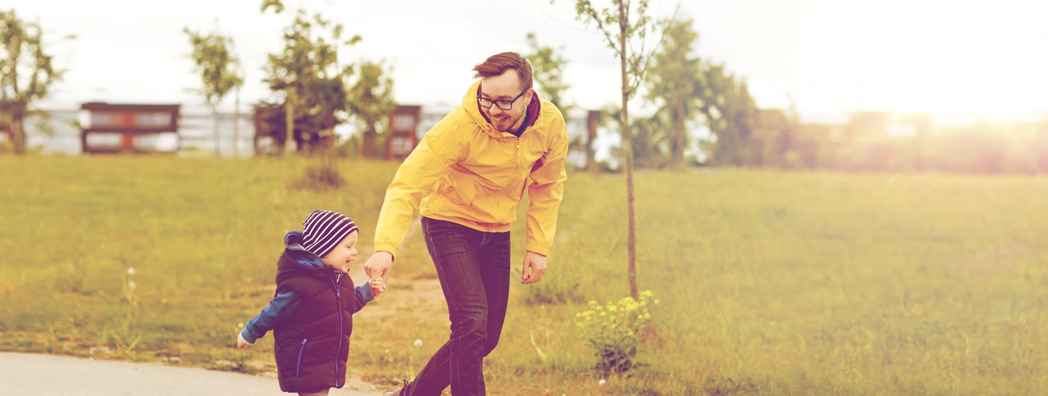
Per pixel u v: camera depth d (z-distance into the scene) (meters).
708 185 20.41
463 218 3.68
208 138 52.28
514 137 3.49
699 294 8.27
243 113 50.03
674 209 15.40
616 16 5.93
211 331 6.40
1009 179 21.50
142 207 14.02
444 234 3.67
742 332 6.66
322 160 16.77
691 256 10.58
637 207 15.70
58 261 9.44
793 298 8.29
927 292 8.46
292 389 3.50
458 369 3.56
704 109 43.03
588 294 8.28
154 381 4.72
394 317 7.57
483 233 3.73
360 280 9.45
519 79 3.38
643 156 42.88
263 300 7.93
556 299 8.02
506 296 3.88
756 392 5.08
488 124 3.44
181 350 5.77
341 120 16.84
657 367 5.55
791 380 5.28
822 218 14.07
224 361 5.47
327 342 3.53
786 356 6.04
